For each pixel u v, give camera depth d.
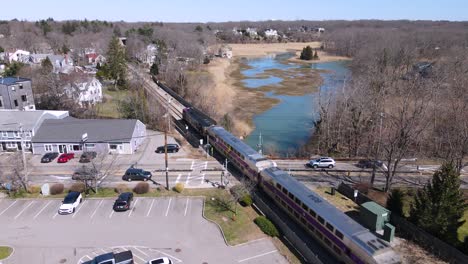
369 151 59.38
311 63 175.88
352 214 39.25
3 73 99.75
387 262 26.12
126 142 57.03
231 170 51.25
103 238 34.47
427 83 67.50
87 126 59.53
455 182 32.59
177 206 40.62
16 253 32.09
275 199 40.84
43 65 97.44
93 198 42.34
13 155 56.72
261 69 156.75
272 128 76.25
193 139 65.44
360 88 67.94
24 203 41.19
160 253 32.34
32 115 61.25
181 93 95.75
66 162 53.88
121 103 80.56
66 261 31.16
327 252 32.31
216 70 139.12
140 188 43.25
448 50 128.38
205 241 34.16
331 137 63.81
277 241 34.44
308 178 49.47
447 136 55.44
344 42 199.88
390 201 37.75
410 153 57.03
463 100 60.66
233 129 72.19
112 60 103.62
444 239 32.34
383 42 133.88
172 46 173.12
